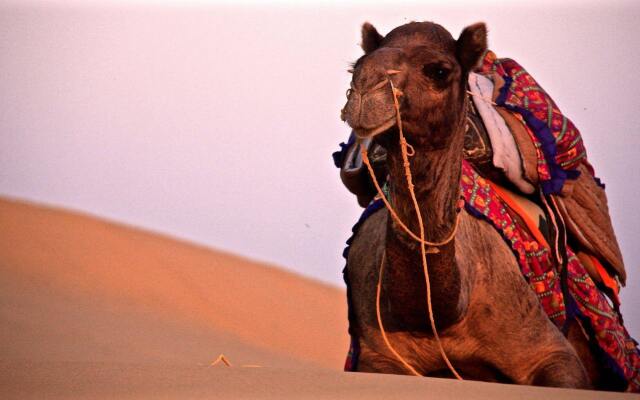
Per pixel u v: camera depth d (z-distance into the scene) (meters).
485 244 21.27
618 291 24.75
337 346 76.06
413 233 19.08
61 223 82.75
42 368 17.14
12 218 81.12
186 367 17.41
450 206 19.17
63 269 74.06
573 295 23.28
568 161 23.23
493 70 24.23
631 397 16.20
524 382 21.30
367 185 23.39
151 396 14.79
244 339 70.31
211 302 77.31
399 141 18.59
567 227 23.80
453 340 20.72
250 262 90.88
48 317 60.56
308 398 14.75
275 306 81.12
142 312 68.88
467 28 19.00
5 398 14.62
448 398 15.04
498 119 22.72
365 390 15.46
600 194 24.41
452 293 19.59
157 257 82.81
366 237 22.06
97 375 16.52
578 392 16.39
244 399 14.62
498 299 21.05
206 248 89.50
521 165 22.55
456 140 19.03
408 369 21.16
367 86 17.86
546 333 21.52
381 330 20.61
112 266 77.25
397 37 18.77
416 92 18.12
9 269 71.44
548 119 23.08
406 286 19.58
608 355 23.19
